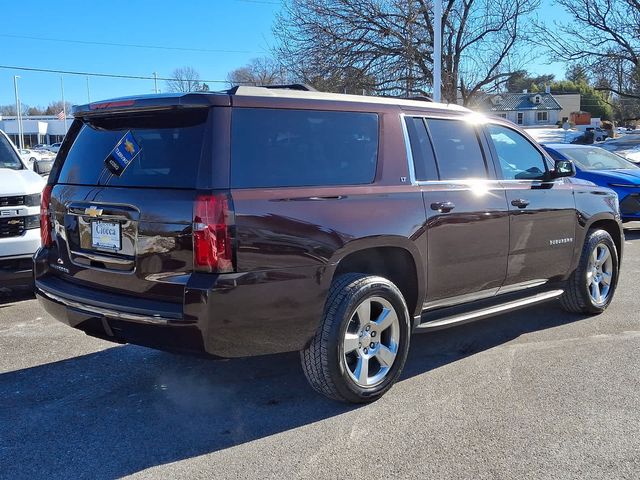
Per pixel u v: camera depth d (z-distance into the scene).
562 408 4.03
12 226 6.20
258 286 3.49
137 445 3.60
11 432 3.77
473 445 3.55
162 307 3.52
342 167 4.00
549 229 5.41
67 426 3.85
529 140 5.51
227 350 3.51
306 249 3.66
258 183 3.58
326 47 22.16
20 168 7.38
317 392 4.27
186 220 3.42
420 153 4.47
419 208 4.28
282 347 3.69
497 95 24.12
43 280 4.30
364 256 4.20
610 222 6.31
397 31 22.00
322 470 3.30
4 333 5.70
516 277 5.19
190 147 3.58
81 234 4.03
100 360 5.02
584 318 6.09
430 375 4.63
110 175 3.93
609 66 22.09
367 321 4.04
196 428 3.81
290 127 3.82
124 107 3.84
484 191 4.80
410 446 3.55
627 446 3.53
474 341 5.43
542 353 5.08
